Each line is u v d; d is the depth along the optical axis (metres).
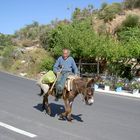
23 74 36.16
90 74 28.38
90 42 27.97
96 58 29.45
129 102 18.23
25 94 18.05
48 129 10.26
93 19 48.53
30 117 11.88
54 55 35.59
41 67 35.69
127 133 10.46
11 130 9.97
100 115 13.18
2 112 12.54
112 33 44.59
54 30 39.91
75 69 11.42
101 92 22.94
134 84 22.78
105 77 25.58
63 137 9.45
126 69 27.62
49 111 12.35
